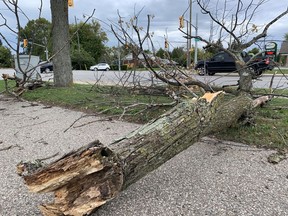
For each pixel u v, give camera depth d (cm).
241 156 272
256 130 333
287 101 510
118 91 523
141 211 179
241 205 184
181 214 175
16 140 340
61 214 150
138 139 188
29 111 532
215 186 212
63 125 414
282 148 287
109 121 431
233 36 410
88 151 150
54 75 817
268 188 206
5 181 223
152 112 438
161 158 196
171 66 433
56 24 786
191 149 295
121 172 163
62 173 147
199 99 252
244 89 393
